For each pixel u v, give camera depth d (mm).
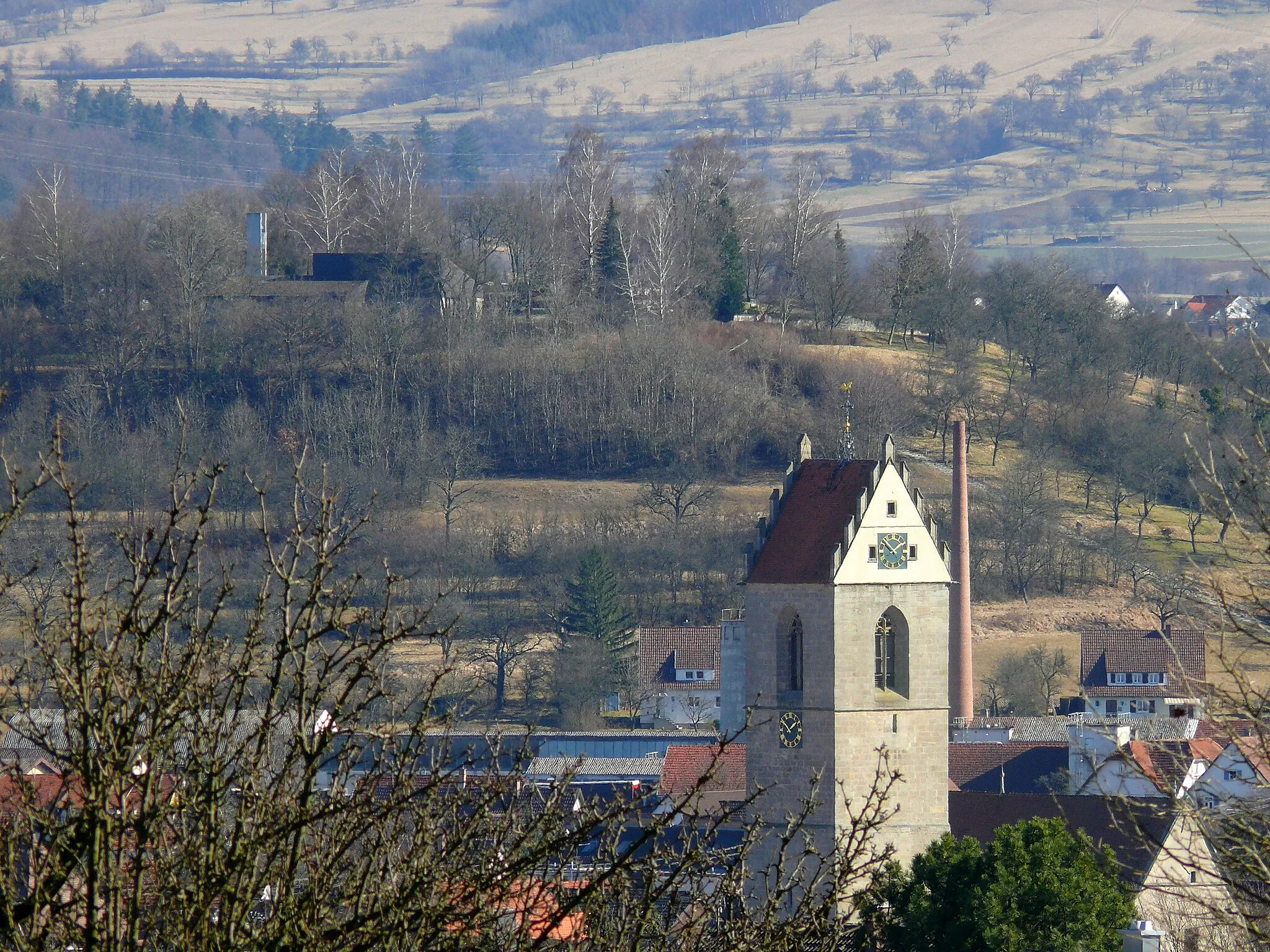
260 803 89062
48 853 85688
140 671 87188
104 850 85062
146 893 90125
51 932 86562
